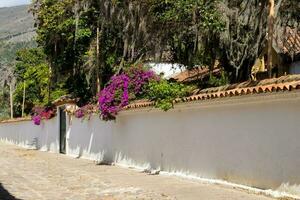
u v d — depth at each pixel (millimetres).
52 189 14031
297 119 10250
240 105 12180
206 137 13898
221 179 13141
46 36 28328
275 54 20078
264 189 11289
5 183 15617
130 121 19562
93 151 24625
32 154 31656
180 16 17062
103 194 12656
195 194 11883
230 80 19406
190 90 14984
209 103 13352
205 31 16531
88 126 25531
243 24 16422
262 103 11312
